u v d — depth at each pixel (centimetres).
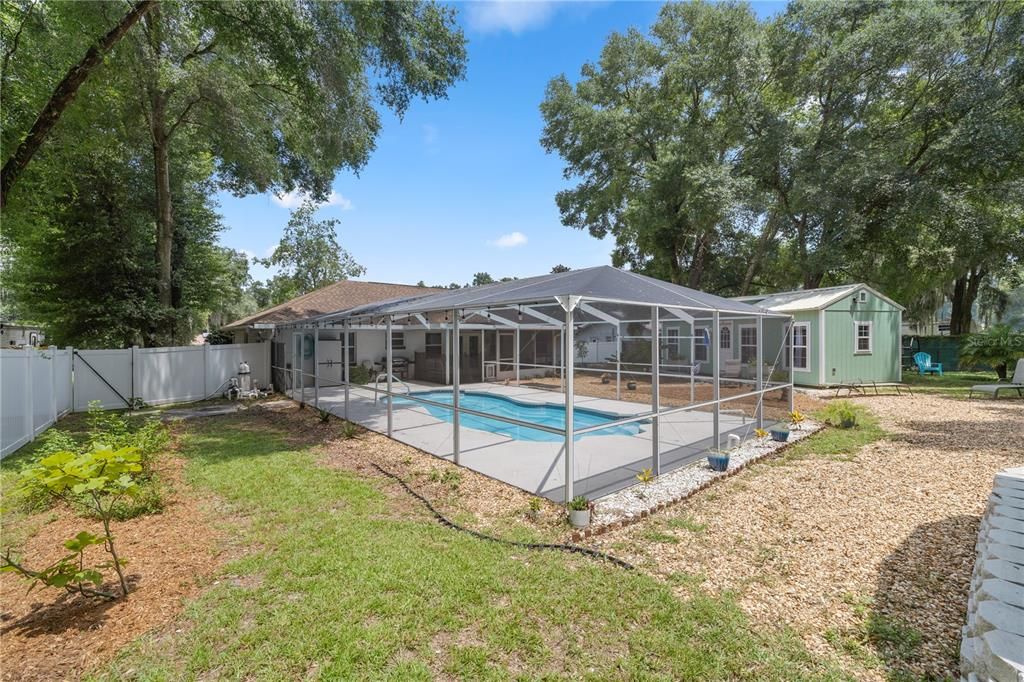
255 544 429
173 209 1688
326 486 594
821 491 564
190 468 675
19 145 904
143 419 1113
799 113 2403
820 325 1520
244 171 1659
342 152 1284
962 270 2131
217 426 1021
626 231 2730
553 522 475
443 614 320
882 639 292
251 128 1335
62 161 1172
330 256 4066
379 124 1631
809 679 260
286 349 1528
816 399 1305
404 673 265
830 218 1917
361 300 2064
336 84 1076
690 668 269
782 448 758
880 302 1652
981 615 252
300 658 277
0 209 872
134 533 457
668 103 2420
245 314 4194
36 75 926
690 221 2211
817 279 2231
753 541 433
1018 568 304
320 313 1817
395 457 732
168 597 343
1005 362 1573
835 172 1873
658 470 618
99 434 608
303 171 1816
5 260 1686
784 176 2100
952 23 1712
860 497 541
